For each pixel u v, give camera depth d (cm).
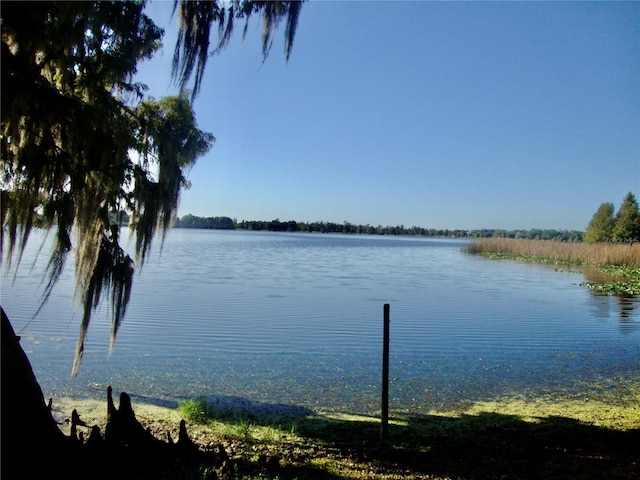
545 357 1270
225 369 1123
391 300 2250
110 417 579
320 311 1894
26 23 448
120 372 1077
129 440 571
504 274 3738
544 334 1544
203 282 2764
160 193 712
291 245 8631
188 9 602
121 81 639
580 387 1032
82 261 682
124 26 574
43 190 609
